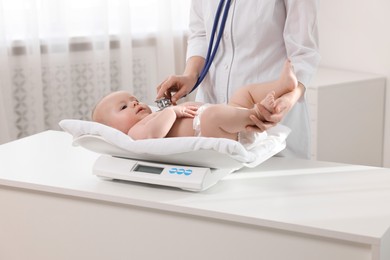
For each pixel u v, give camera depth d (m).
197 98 2.09
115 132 1.58
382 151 3.47
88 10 3.28
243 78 1.93
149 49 3.54
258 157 1.58
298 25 1.82
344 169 1.69
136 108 1.75
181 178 1.53
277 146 1.68
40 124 3.23
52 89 3.25
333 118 3.15
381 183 1.58
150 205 1.48
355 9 3.47
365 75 3.37
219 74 1.99
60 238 1.65
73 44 3.30
